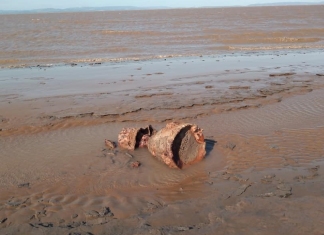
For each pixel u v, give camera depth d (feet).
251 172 20.17
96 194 18.35
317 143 24.20
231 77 46.06
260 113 31.17
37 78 48.24
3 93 39.81
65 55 70.64
